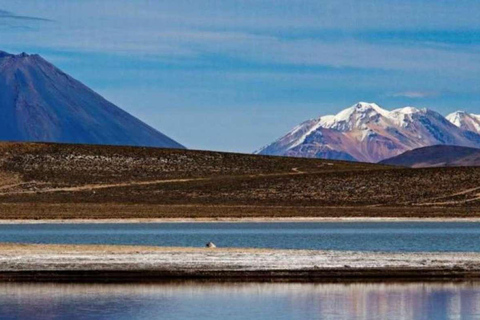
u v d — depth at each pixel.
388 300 74.94
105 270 81.75
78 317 68.62
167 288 78.81
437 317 69.75
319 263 83.94
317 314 70.31
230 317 69.06
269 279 81.94
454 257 87.44
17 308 71.12
